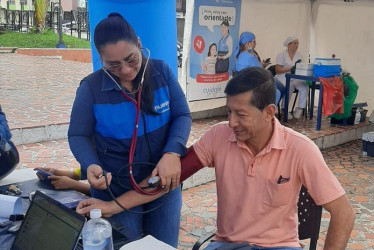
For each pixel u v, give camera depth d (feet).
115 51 6.16
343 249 6.45
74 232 5.17
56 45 54.90
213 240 7.32
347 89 23.12
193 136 20.08
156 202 7.34
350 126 23.50
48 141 19.21
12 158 8.44
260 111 6.15
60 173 8.90
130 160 6.93
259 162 6.64
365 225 13.79
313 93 24.70
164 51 10.87
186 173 7.14
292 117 25.39
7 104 23.35
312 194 6.55
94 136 7.16
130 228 6.99
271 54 24.22
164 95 7.14
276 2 23.86
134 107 6.85
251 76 6.11
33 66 39.19
